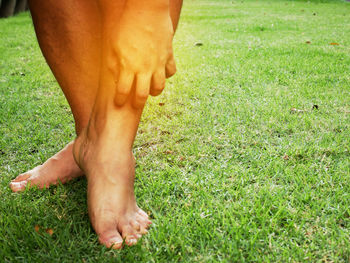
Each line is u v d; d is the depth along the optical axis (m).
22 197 1.52
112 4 1.06
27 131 2.22
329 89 3.00
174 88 3.03
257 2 13.95
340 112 2.48
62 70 1.31
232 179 1.66
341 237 1.22
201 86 3.09
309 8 11.22
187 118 2.37
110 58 1.11
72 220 1.34
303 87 3.05
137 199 1.48
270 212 1.39
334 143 1.99
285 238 1.25
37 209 1.42
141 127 2.27
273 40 5.46
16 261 1.13
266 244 1.21
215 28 6.89
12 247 1.19
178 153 1.93
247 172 1.70
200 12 10.18
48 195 1.53
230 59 4.13
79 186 1.60
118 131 1.21
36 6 1.22
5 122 2.38
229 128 2.20
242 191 1.53
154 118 2.42
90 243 1.20
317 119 2.34
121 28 1.07
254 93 2.89
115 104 1.18
